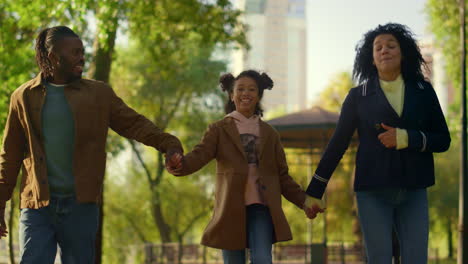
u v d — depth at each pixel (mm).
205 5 15742
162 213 35500
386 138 4742
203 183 35219
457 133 35219
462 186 14031
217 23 15945
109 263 35156
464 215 13898
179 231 39312
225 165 5316
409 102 4926
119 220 35562
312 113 16547
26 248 4406
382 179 4809
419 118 4914
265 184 5273
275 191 5309
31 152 4492
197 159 5234
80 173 4469
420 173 4812
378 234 4844
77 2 12242
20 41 14156
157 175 34062
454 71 26312
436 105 5008
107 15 12438
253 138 5383
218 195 5336
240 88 5469
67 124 4492
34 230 4430
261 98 5641
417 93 4973
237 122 5430
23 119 4547
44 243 4414
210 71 31812
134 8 14234
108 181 35375
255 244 5141
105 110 4645
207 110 34031
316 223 36406
